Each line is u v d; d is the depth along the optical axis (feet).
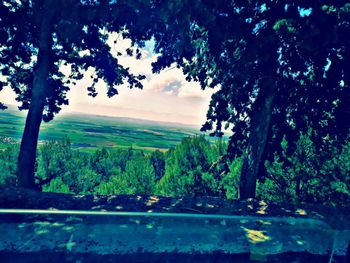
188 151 100.99
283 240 15.81
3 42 28.91
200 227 15.93
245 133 39.32
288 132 36.14
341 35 21.62
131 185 134.41
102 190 141.79
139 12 22.30
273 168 67.21
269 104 28.81
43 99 28.14
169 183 103.91
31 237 13.83
